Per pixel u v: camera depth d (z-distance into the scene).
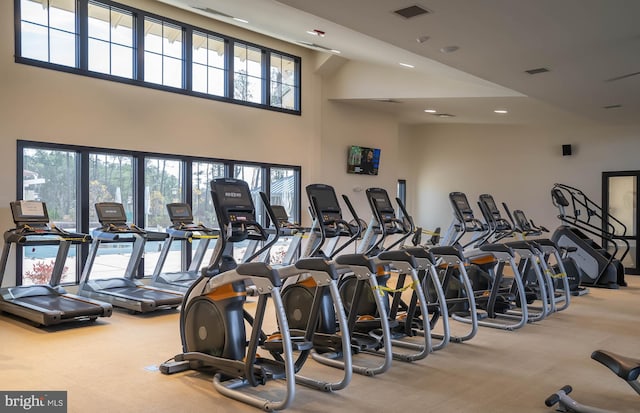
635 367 2.85
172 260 8.67
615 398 3.59
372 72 9.74
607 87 7.65
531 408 3.38
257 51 9.59
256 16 6.59
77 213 7.35
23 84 6.74
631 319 6.22
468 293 5.01
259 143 9.42
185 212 7.57
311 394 3.60
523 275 6.95
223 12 6.90
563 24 5.03
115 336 5.22
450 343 5.05
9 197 6.64
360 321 4.85
